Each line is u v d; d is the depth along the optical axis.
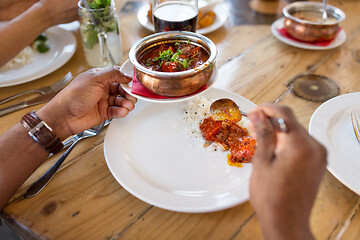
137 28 1.56
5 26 1.18
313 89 1.17
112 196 0.80
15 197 0.80
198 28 1.50
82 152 0.93
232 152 0.88
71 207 0.77
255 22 1.64
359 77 1.23
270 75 1.25
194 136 0.95
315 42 1.41
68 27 1.58
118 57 1.28
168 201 0.74
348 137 0.92
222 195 0.76
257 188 0.60
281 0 1.87
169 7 1.25
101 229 0.73
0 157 0.78
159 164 0.86
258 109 0.64
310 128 0.92
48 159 0.90
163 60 0.92
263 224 0.59
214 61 0.90
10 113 1.06
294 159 0.57
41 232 0.72
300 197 0.57
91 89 0.89
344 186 0.82
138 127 0.98
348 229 0.72
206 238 0.72
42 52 1.35
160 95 0.90
